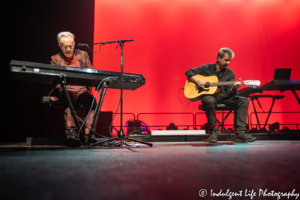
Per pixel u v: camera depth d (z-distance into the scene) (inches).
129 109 214.1
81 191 25.3
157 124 215.5
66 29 196.1
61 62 97.2
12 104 184.2
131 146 85.8
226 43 226.8
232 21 229.1
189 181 29.3
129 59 218.8
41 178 30.8
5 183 28.4
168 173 33.8
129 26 221.5
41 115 184.7
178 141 133.8
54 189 26.0
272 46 228.1
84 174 33.2
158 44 222.8
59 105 97.1
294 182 28.9
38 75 71.5
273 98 167.8
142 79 85.4
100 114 178.1
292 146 80.4
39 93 186.2
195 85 114.2
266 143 99.9
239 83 107.7
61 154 57.2
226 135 131.5
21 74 70.2
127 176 31.9
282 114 221.8
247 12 230.4
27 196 23.6
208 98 102.7
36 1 192.7
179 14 227.0
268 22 230.4
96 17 218.5
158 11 225.9
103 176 32.0
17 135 182.5
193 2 228.7
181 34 225.3
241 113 106.6
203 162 43.1
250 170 35.8
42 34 191.3
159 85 219.3
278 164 41.0
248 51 227.0
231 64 226.1
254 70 225.8
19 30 189.8
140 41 221.5
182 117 217.6
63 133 185.6
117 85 86.6
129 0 223.8
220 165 40.1
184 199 23.0
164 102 218.1
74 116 77.5
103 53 216.1
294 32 229.9
